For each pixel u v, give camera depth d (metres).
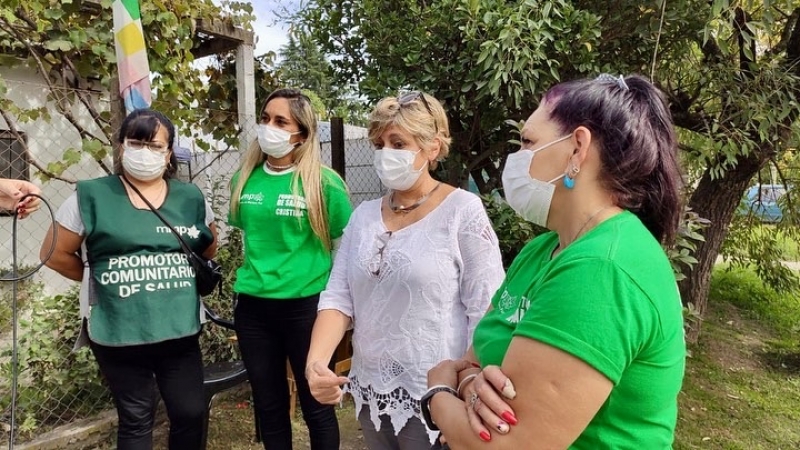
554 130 0.96
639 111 0.91
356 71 4.38
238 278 2.39
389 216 1.75
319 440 2.34
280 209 2.29
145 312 2.04
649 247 0.85
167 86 3.74
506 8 3.24
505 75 3.20
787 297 6.63
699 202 5.02
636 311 0.78
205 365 3.08
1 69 4.47
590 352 0.77
